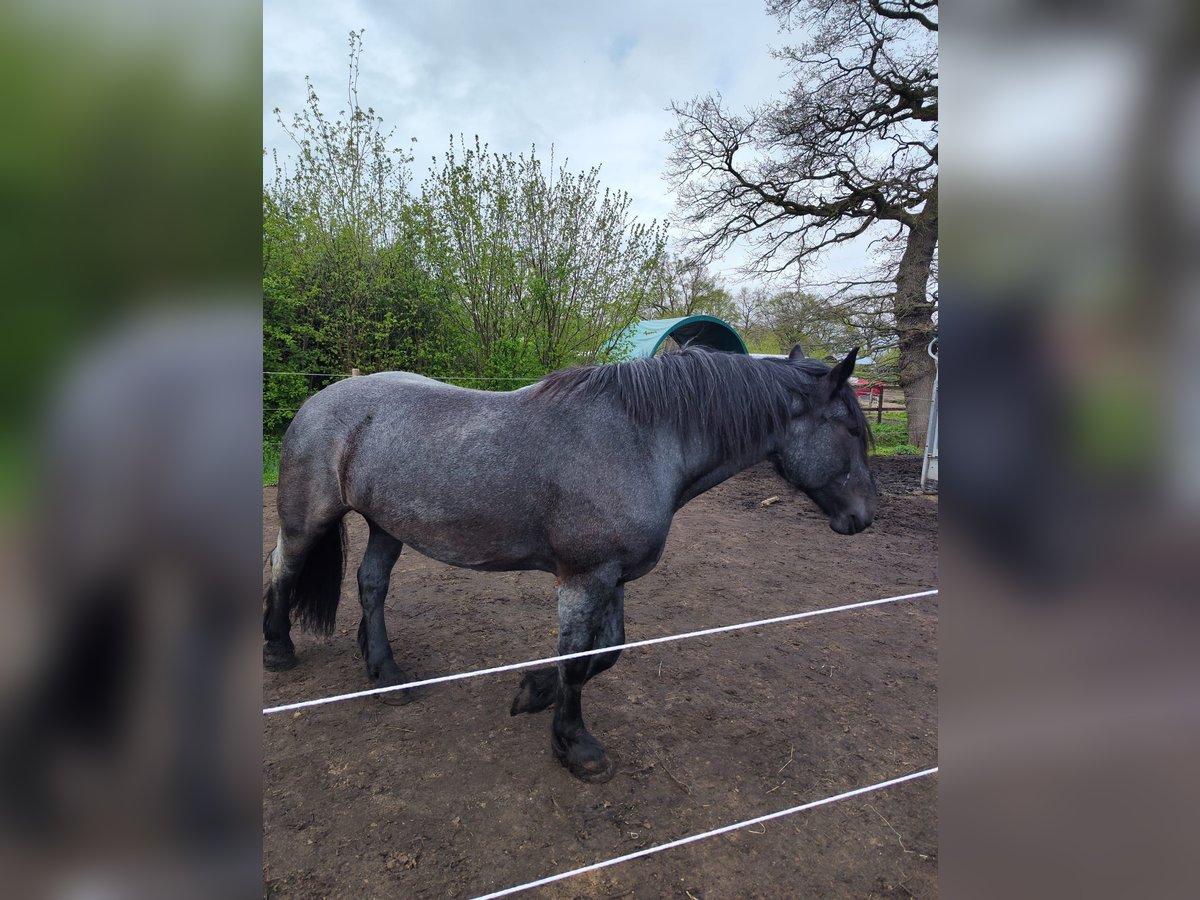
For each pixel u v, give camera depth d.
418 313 9.14
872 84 11.62
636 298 8.74
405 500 2.34
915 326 11.52
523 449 2.23
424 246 8.55
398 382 2.62
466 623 3.73
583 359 8.87
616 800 2.24
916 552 5.55
